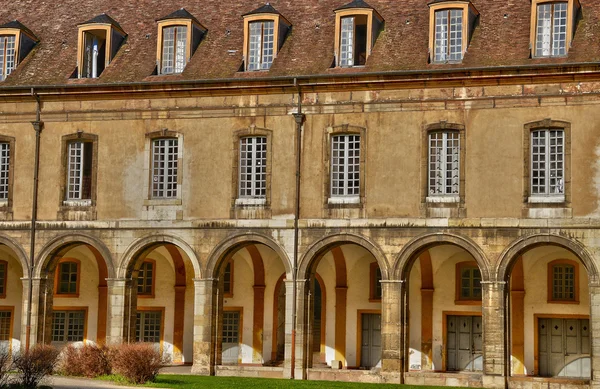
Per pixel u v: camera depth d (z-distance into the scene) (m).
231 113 33.69
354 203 32.22
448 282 36.16
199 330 33.03
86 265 38.72
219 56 34.81
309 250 32.41
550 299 35.06
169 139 34.25
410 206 31.72
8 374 27.62
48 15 38.97
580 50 31.05
